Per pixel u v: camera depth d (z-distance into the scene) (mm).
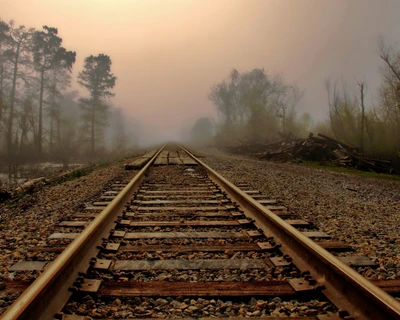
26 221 4758
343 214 5359
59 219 4770
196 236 3951
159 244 3648
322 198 6758
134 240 3830
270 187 7879
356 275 2203
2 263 3119
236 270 2979
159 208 5371
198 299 2416
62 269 2404
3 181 14438
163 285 2602
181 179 8938
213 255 3350
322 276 2594
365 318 2010
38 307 2014
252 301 2418
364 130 19922
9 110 31688
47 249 3459
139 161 13492
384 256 3391
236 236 3953
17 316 1756
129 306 2338
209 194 6777
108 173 10836
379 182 11133
